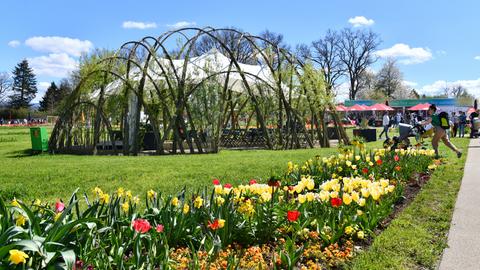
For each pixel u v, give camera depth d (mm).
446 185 8633
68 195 7867
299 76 19797
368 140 26250
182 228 4387
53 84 107938
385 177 8656
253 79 20141
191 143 17812
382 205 5582
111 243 3787
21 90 105750
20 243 2898
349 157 9406
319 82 19969
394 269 4062
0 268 2994
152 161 13297
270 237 4766
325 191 5320
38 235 3479
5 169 11797
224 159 13539
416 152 11289
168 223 4348
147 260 3609
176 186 8523
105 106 18016
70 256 3109
